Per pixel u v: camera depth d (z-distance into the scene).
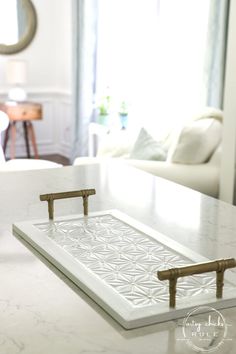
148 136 4.23
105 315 1.16
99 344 1.04
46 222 1.73
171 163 3.82
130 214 1.85
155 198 2.05
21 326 1.11
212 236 1.65
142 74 5.53
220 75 4.39
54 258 1.42
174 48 5.06
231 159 3.62
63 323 1.12
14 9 6.49
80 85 6.21
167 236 1.64
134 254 1.47
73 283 1.32
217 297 1.21
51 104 7.01
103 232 1.64
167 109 5.18
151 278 1.32
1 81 6.61
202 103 4.57
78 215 1.80
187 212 1.89
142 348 1.03
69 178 2.33
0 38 6.49
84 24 6.03
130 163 3.78
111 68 5.98
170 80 5.14
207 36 4.42
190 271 1.16
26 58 6.70
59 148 7.16
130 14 5.62
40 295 1.25
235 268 1.38
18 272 1.38
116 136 4.69
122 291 1.24
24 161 4.33
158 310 1.14
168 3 5.11
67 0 6.54
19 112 6.25
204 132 3.80
